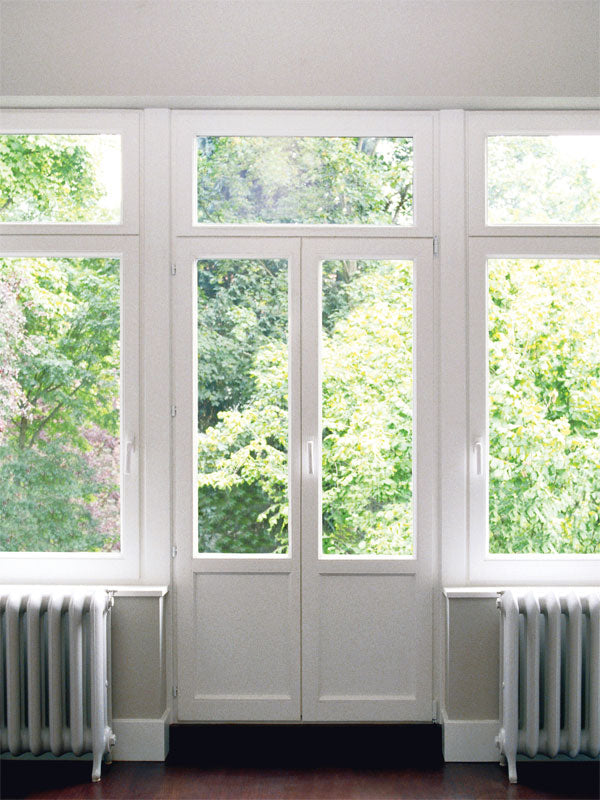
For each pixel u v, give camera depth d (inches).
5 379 125.1
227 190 125.6
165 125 124.0
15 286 125.4
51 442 125.3
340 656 124.6
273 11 119.6
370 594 124.6
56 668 111.4
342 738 124.3
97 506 125.1
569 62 119.8
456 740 117.9
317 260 124.7
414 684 124.3
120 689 118.9
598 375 125.2
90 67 119.6
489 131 124.9
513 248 124.2
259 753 120.1
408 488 125.6
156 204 123.8
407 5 119.8
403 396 125.3
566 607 113.8
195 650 124.3
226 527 125.6
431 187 125.0
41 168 125.9
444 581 122.9
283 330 125.9
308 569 124.3
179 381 124.6
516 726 111.4
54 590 116.6
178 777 112.2
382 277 125.5
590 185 125.4
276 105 123.3
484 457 123.9
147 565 123.2
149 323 123.7
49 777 112.5
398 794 106.9
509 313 125.3
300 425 125.0
